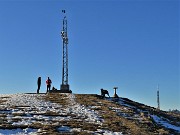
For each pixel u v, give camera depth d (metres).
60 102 48.28
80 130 32.28
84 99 52.41
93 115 40.31
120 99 59.09
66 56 63.72
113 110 46.03
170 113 59.12
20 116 36.72
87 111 42.72
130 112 46.47
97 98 55.22
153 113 51.94
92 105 47.75
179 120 53.16
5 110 39.50
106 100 54.53
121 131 33.62
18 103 45.16
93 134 31.06
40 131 30.67
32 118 35.88
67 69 63.28
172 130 42.38
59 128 32.47
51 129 31.56
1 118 34.94
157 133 36.72
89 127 33.50
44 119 35.91
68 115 39.06
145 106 58.72
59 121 35.34
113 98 59.03
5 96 53.19
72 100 50.69
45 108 42.56
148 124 41.09
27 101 47.38
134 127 36.69
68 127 33.12
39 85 58.66
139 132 34.62
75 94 57.59
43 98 51.22
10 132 29.97
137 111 49.72
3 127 30.91
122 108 48.59
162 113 55.25
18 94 56.06
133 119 42.19
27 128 31.36
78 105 46.69
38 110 40.75
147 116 46.12
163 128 41.53
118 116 42.00
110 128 34.19
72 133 30.62
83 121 36.50
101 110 44.62
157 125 42.69
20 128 31.27
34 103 45.88
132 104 56.56
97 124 35.44
